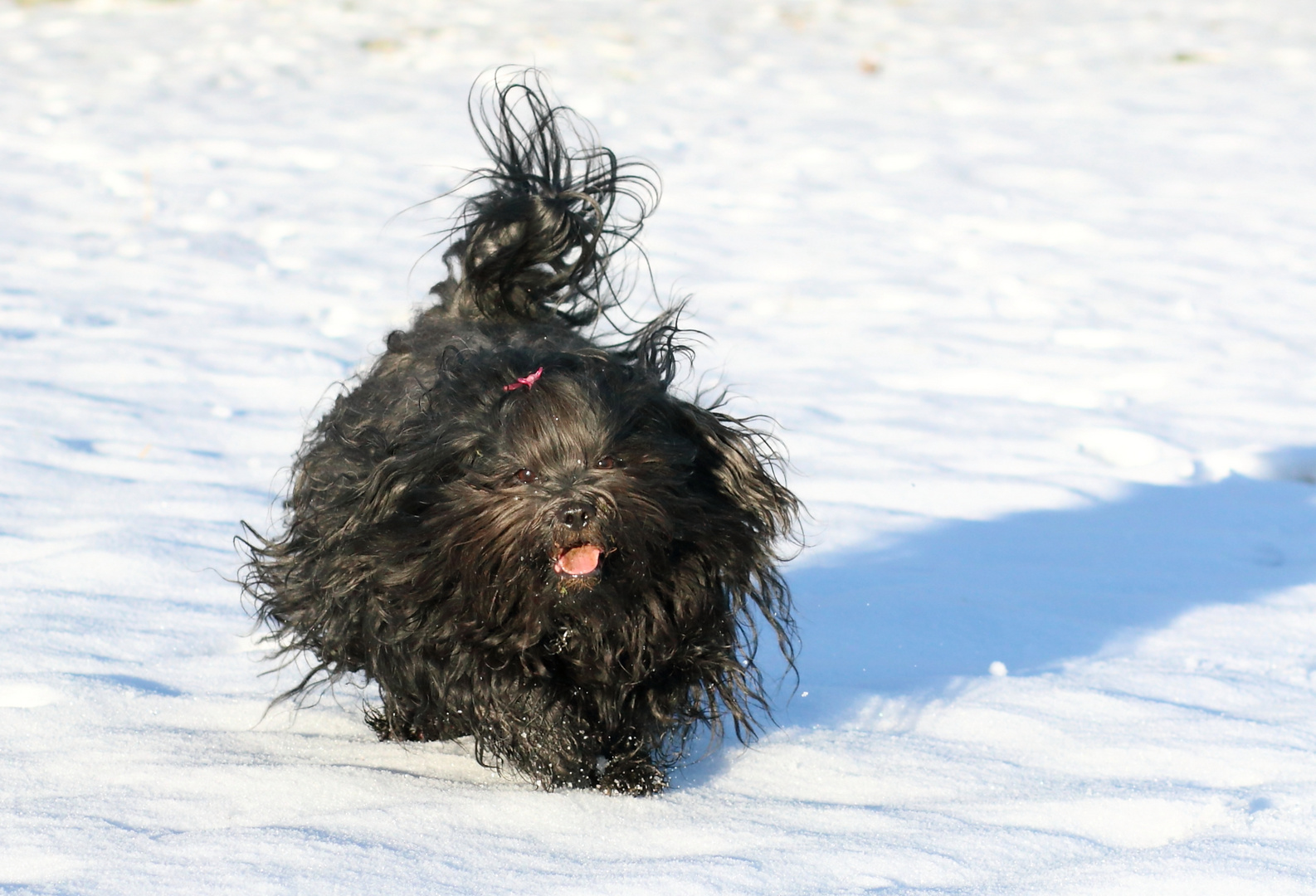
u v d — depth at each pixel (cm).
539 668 584
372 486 577
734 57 3109
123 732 614
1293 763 607
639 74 2872
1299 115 2580
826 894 482
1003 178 2112
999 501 995
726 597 604
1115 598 834
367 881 483
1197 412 1193
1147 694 697
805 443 1098
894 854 513
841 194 1994
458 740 642
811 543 907
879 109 2620
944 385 1260
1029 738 644
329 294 1454
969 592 836
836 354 1336
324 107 2488
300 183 1952
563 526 537
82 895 467
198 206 1805
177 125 2300
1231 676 721
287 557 666
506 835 532
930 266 1655
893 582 852
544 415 550
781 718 673
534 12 3612
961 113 2598
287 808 550
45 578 787
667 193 1964
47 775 570
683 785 600
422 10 3606
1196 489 1032
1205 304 1515
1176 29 3600
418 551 571
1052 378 1273
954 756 623
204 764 584
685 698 610
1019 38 3450
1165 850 512
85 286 1434
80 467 972
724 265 1633
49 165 1992
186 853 499
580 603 560
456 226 750
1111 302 1516
